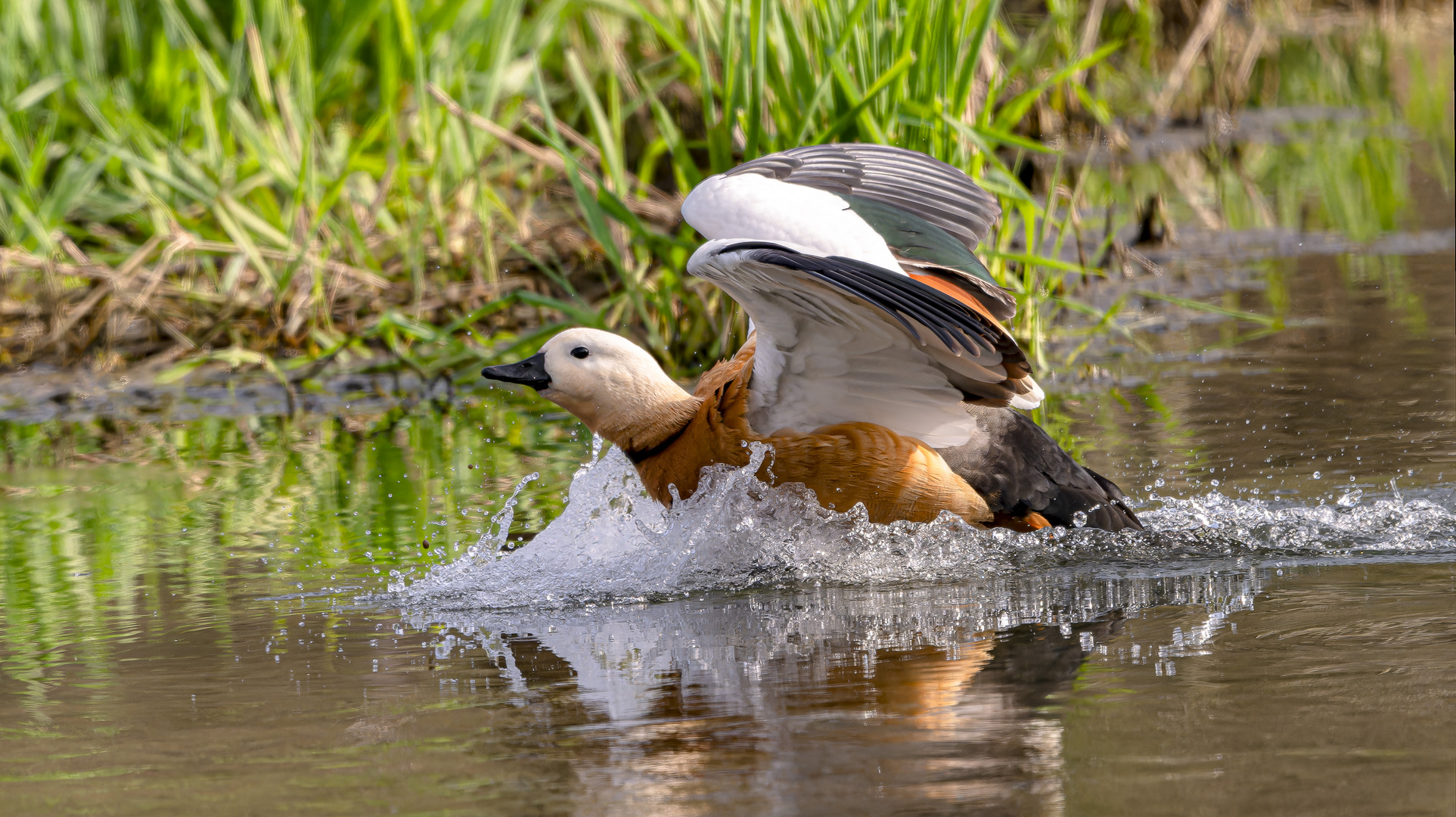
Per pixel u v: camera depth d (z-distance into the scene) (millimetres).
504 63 18562
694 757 5410
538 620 7508
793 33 13664
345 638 7254
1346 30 33438
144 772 5539
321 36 19234
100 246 17766
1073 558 8305
